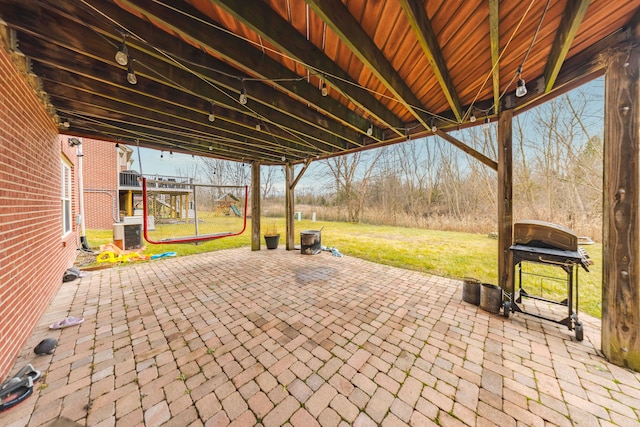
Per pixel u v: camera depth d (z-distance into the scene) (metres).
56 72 1.99
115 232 5.95
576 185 8.27
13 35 1.55
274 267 4.53
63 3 1.24
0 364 1.62
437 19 1.42
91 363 1.82
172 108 2.71
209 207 22.20
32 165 2.39
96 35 1.61
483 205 10.78
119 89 2.33
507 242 2.70
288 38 1.50
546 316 2.60
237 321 2.47
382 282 3.71
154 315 2.59
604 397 1.51
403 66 1.95
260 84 2.33
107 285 3.53
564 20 1.38
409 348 2.03
